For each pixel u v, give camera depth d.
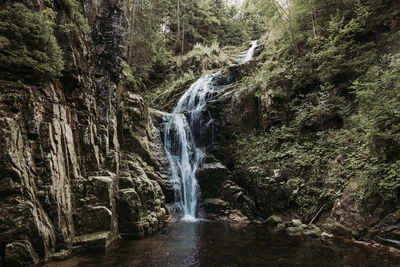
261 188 10.64
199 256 5.99
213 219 10.79
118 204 7.67
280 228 8.94
